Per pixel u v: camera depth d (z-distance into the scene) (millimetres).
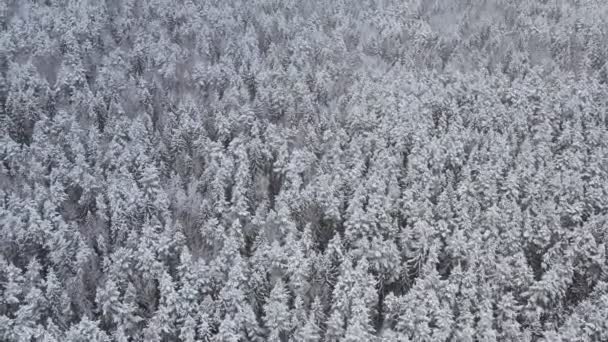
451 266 58125
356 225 59219
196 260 60656
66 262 58156
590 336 50062
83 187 66312
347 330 48250
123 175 67438
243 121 80562
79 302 54594
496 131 80188
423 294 50781
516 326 50438
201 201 66625
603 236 59906
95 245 62688
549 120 80750
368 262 56750
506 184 65625
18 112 80500
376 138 74875
